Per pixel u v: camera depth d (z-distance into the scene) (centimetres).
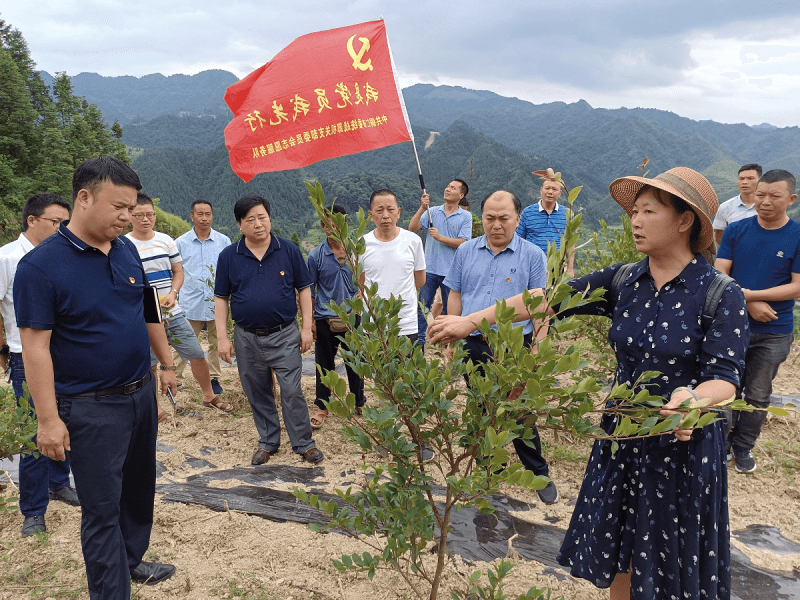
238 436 472
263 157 497
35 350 218
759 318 385
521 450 358
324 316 475
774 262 391
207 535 317
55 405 225
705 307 179
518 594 268
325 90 494
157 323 283
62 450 228
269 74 496
